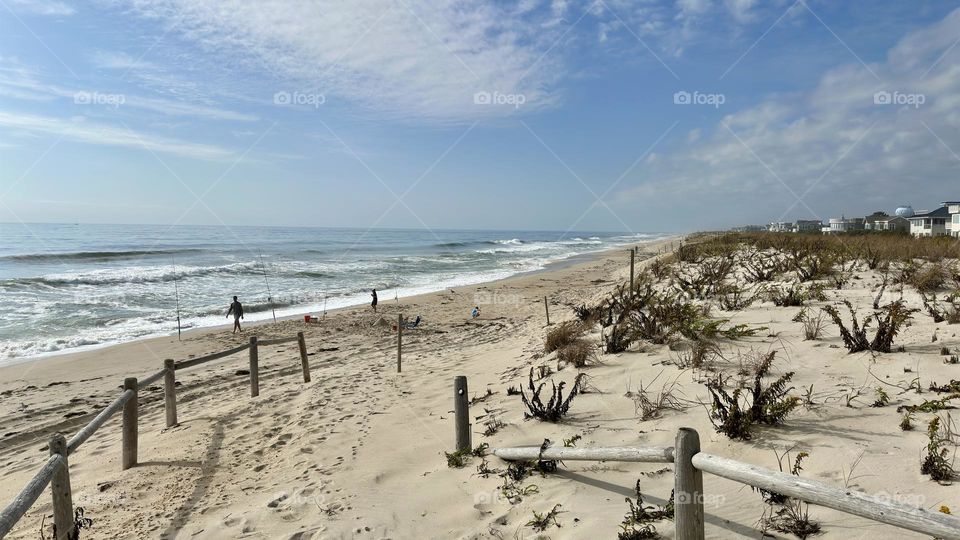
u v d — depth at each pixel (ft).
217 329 55.72
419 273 117.39
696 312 27.32
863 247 54.54
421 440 19.11
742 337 23.06
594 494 12.84
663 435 15.15
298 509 14.33
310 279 102.47
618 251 212.02
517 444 16.47
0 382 35.94
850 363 18.12
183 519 14.67
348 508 14.11
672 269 58.65
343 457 18.16
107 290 80.48
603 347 26.00
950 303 24.98
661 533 10.58
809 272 39.27
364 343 46.73
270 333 52.39
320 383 30.17
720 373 18.01
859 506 7.22
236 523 13.85
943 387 14.44
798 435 13.56
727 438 14.14
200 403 28.78
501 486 14.07
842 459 12.09
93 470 19.76
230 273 107.34
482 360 32.78
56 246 179.52
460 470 15.70
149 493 16.96
